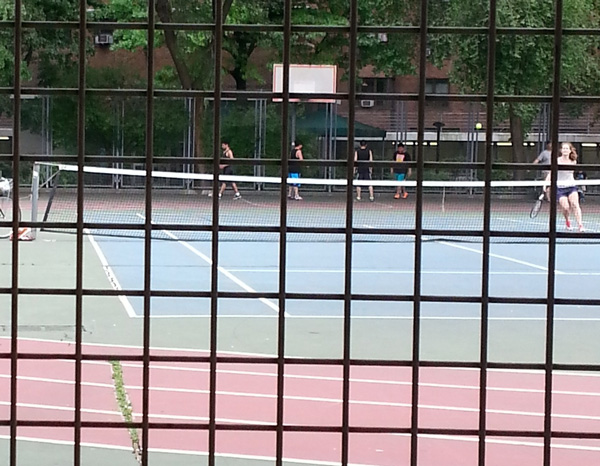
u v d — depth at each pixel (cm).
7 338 757
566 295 1062
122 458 469
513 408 582
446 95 277
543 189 1978
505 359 721
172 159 277
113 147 2692
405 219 1972
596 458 484
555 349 765
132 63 2991
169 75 2988
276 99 275
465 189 2547
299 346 754
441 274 1232
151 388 611
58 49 2734
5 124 2738
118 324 838
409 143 2725
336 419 550
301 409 570
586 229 1781
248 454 479
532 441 512
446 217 1997
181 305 961
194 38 2505
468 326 866
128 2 2688
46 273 1155
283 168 277
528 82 2358
